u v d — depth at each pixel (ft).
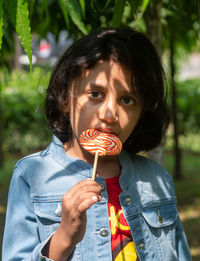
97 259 4.60
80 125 4.73
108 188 5.02
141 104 4.95
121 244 4.77
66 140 5.32
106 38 4.78
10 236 4.60
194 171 23.17
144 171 5.48
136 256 4.81
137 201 5.08
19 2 4.06
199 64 54.39
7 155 27.17
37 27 10.07
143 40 5.20
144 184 5.30
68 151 5.22
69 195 3.97
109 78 4.58
